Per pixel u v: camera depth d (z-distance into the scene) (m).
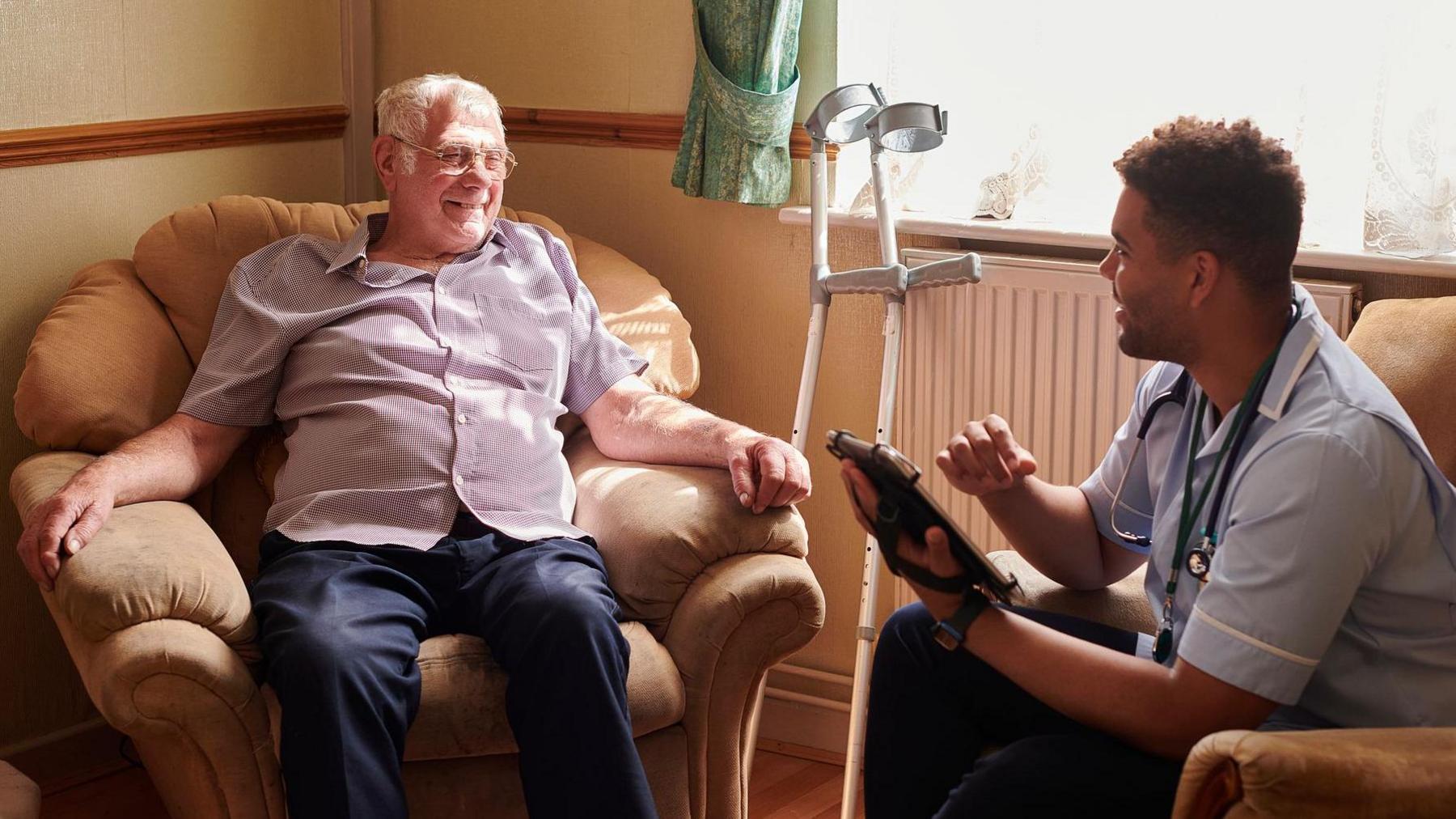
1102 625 1.62
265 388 2.05
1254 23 2.07
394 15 2.78
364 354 2.04
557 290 2.22
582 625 1.71
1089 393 2.20
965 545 1.34
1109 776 1.35
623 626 1.85
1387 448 1.28
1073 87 2.21
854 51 2.38
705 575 1.84
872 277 2.09
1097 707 1.33
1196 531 1.45
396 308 2.09
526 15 2.67
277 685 1.63
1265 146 1.33
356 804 1.58
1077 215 2.25
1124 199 1.38
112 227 2.37
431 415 2.00
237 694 1.59
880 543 1.38
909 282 2.08
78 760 2.40
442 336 2.08
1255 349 1.38
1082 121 2.22
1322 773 1.11
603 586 1.83
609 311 2.34
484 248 2.20
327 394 2.04
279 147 2.66
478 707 1.72
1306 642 1.26
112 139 2.33
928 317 2.35
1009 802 1.37
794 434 2.24
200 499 2.11
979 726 1.59
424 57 2.77
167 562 1.63
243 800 1.61
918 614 1.62
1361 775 1.11
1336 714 1.37
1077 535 1.65
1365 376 1.35
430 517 1.94
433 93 2.13
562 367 2.17
